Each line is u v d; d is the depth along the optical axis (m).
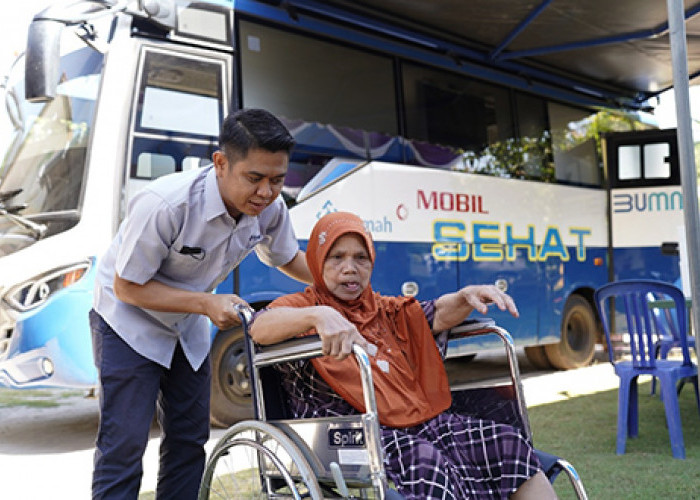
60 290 5.00
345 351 2.09
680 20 3.64
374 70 6.66
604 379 7.79
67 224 5.12
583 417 5.77
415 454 2.30
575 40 7.32
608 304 9.05
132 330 2.71
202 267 2.74
